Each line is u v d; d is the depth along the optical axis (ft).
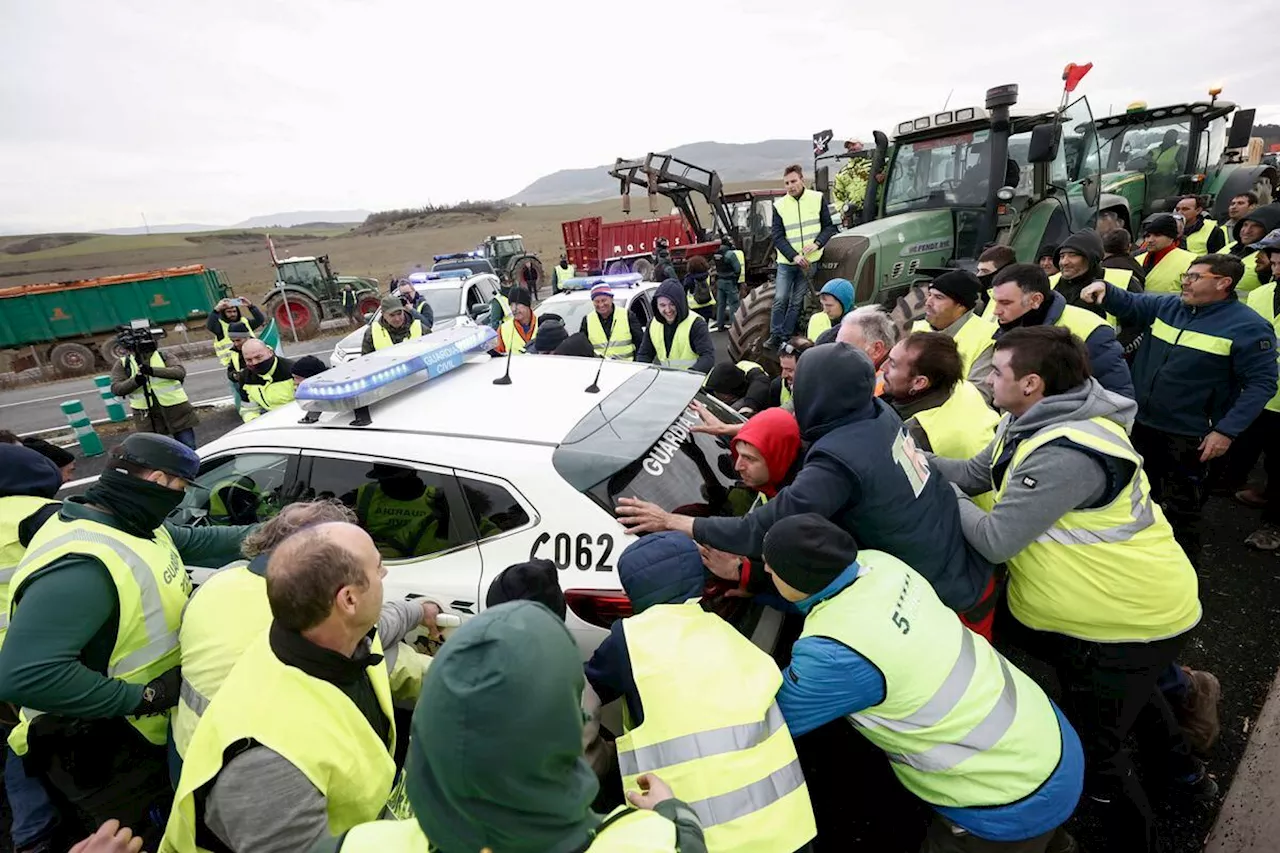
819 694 5.32
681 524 7.09
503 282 75.77
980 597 6.89
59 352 52.75
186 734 6.01
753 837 4.75
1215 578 11.82
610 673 5.39
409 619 7.14
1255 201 22.89
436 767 2.82
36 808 7.94
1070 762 5.48
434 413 8.81
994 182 19.48
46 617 5.96
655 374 10.22
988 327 11.27
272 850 4.49
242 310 37.83
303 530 4.96
